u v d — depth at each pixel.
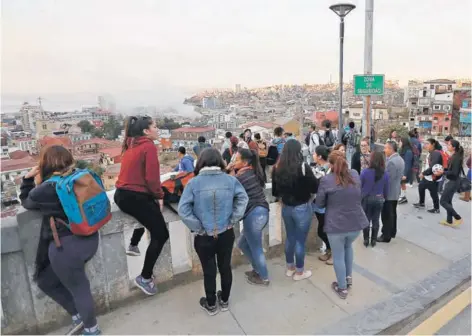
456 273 3.51
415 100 66.12
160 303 3.00
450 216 5.07
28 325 2.58
